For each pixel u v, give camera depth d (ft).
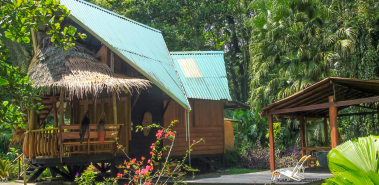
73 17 41.39
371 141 19.83
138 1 101.50
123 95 41.65
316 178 34.50
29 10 17.78
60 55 39.22
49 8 18.44
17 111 18.74
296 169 33.55
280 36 69.10
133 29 53.36
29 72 39.88
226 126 66.64
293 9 67.82
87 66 39.06
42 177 51.52
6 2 17.21
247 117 77.71
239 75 118.83
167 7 101.14
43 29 42.22
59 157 36.40
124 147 40.75
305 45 63.67
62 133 35.29
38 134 37.22
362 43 55.83
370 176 18.29
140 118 46.06
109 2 99.40
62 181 43.09
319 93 41.06
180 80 52.75
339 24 73.61
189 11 106.22
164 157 49.52
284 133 71.61
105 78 36.55
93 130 36.73
